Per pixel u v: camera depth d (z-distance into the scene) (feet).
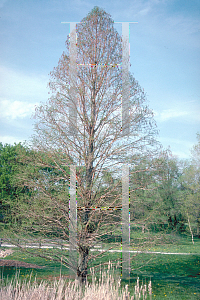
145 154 24.95
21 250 22.54
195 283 27.86
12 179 26.17
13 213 23.63
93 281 14.47
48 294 14.60
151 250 22.98
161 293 23.24
